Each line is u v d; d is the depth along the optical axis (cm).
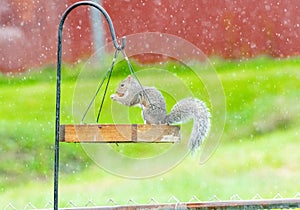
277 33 2117
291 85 2042
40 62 1959
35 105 1880
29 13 1969
